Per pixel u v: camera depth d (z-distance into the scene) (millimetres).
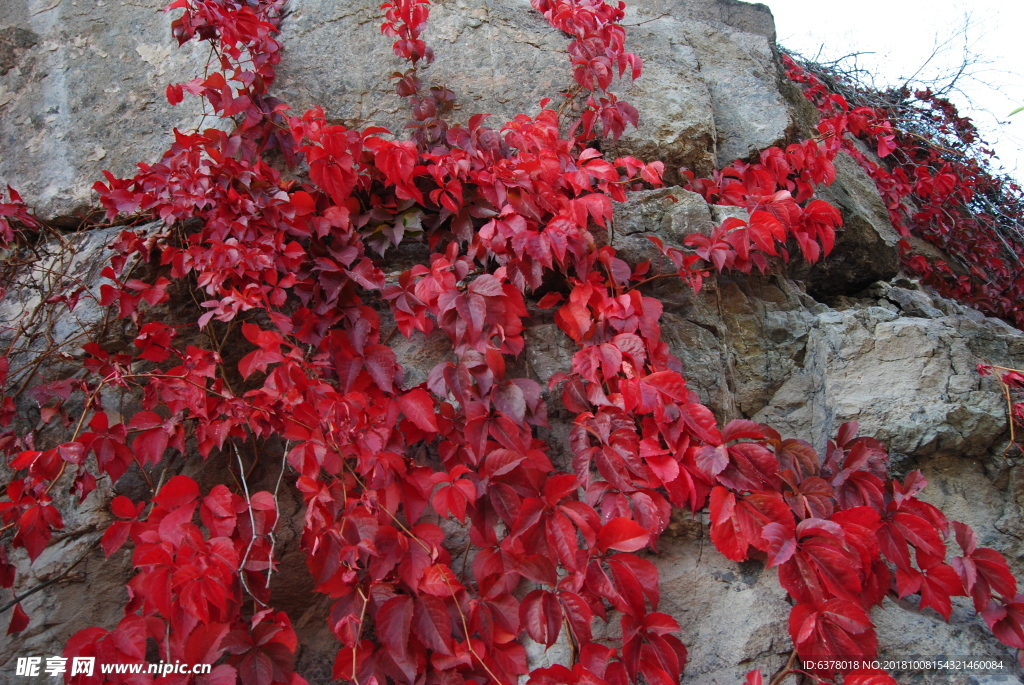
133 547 1277
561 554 1190
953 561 1266
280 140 1438
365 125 1537
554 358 1396
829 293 1854
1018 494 1458
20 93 1584
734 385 1495
